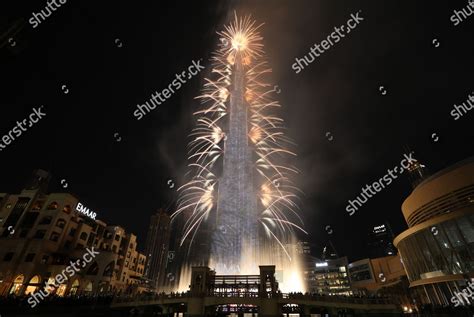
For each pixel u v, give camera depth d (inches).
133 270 3186.5
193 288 1301.7
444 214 1491.1
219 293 1251.2
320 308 1317.7
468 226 1382.9
